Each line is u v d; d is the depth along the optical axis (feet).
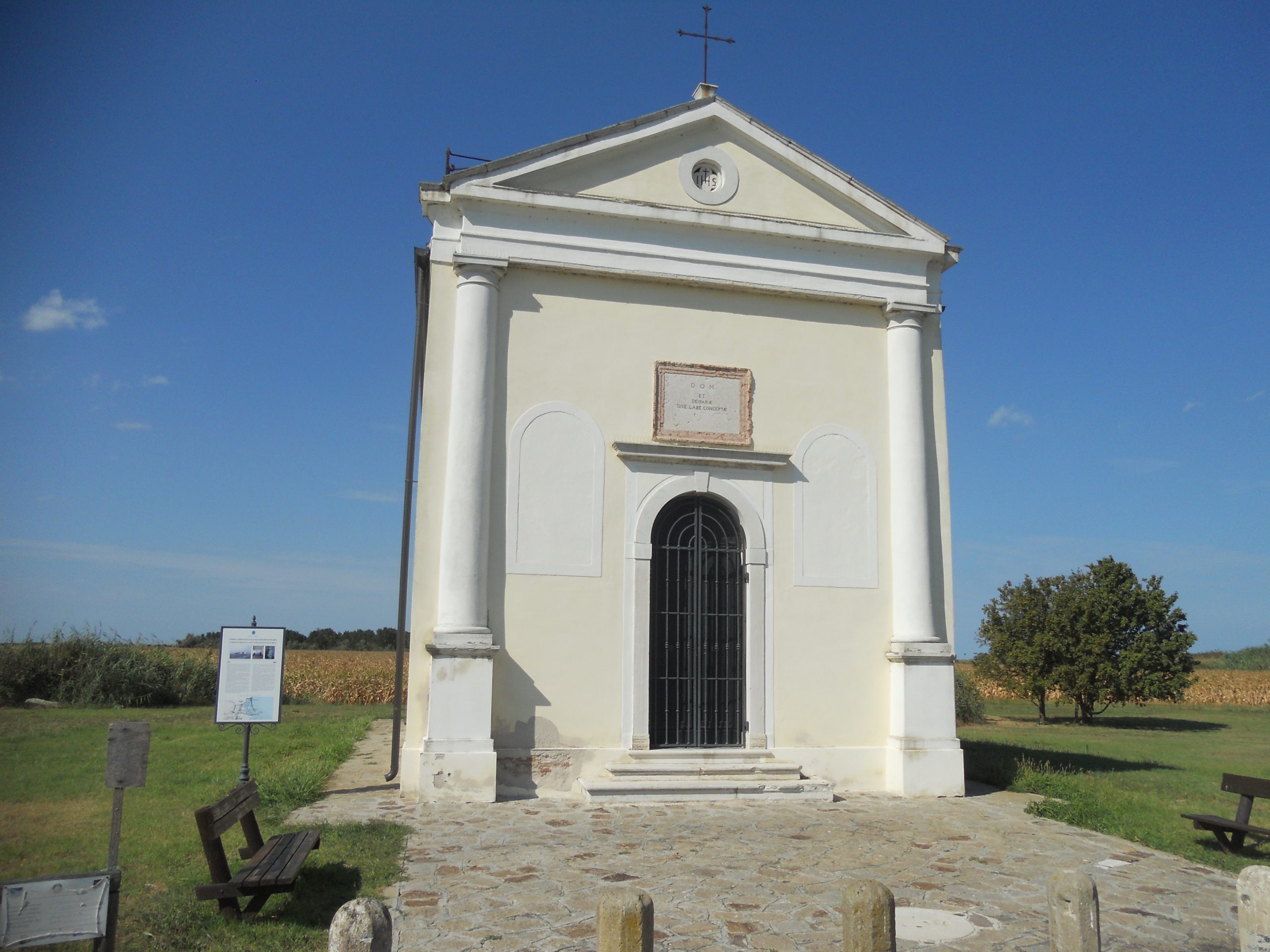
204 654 93.35
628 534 38.96
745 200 42.16
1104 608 93.50
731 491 40.34
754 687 39.24
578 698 37.35
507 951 18.81
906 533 41.57
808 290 42.04
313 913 20.52
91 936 15.21
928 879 25.05
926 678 39.96
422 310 41.81
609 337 40.14
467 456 37.06
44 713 73.51
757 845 28.58
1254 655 199.72
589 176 40.63
